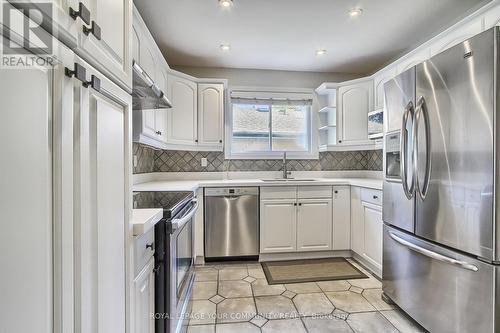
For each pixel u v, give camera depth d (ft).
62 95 1.76
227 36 8.58
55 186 1.70
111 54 2.59
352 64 11.04
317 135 11.90
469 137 4.32
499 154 3.96
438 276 5.02
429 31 8.29
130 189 3.04
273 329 5.64
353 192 9.64
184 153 11.05
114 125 2.64
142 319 3.46
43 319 1.60
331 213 9.84
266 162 11.72
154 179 10.53
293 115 12.02
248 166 11.60
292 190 9.65
